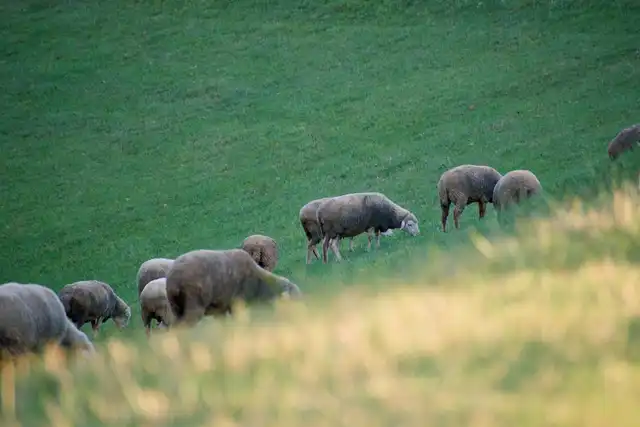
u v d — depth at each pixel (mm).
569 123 108062
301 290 39219
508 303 26281
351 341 25031
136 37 147375
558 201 44281
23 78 136500
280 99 127375
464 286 29422
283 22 148875
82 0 159125
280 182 104312
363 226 62406
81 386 25578
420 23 143750
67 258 90812
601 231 32906
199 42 145125
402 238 65625
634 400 18062
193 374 24906
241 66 137375
